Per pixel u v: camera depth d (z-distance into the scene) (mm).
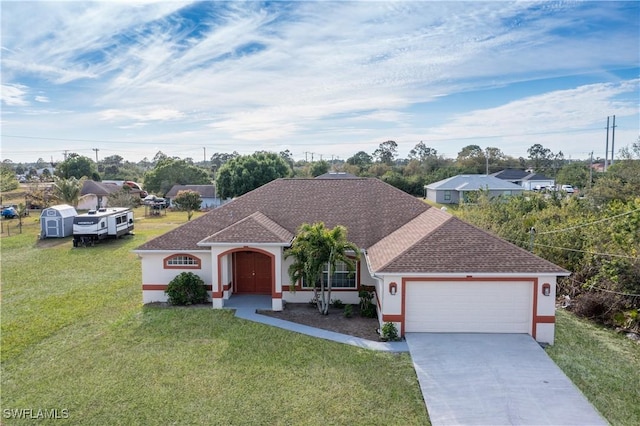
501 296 14305
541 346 13711
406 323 14586
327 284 18062
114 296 19688
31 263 26969
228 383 11398
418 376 11477
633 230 16625
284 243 16875
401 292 14320
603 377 11586
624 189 31016
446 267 14062
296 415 9938
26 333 15094
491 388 10805
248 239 17078
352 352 13211
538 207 28547
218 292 17531
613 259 16062
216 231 19250
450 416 9672
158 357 12977
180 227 19516
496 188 56281
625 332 14961
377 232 18906
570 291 18531
